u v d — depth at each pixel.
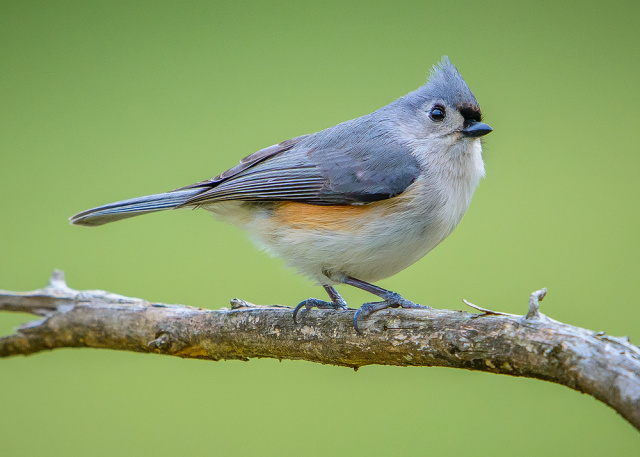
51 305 8.25
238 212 8.00
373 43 12.59
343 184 7.36
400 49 12.49
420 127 7.58
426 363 6.08
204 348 7.56
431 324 6.01
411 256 7.46
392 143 7.50
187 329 7.57
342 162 7.48
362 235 7.23
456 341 5.73
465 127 7.48
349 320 6.68
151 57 12.74
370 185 7.27
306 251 7.40
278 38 12.80
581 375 4.94
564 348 5.10
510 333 5.44
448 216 7.45
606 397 4.76
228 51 12.77
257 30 12.84
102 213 8.20
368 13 12.85
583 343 5.07
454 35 12.66
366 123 7.84
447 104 7.54
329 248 7.30
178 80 12.51
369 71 12.23
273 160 7.97
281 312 7.17
